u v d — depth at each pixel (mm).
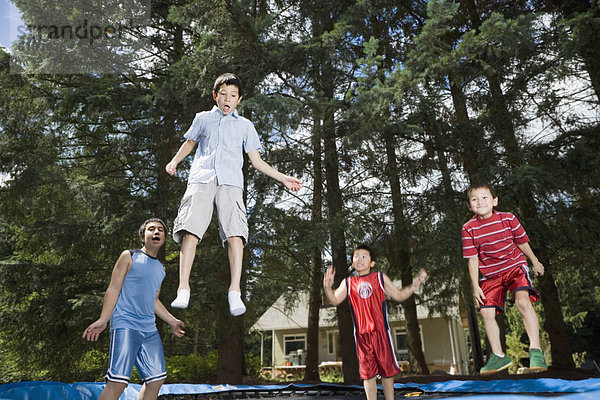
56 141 9961
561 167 7750
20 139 9227
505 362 2926
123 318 3262
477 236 3252
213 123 2863
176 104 9055
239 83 2879
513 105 9117
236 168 2793
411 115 8492
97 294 8250
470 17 10547
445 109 9242
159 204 8773
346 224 8625
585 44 7395
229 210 2695
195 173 2742
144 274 3348
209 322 12305
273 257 11672
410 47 11242
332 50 8398
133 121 10258
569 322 20406
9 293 9023
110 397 3133
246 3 7625
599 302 19984
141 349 3359
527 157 8250
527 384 5086
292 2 10539
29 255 10320
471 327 13898
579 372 8852
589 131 8383
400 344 20078
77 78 9461
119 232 8789
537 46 8906
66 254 9523
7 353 10516
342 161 10125
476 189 3297
